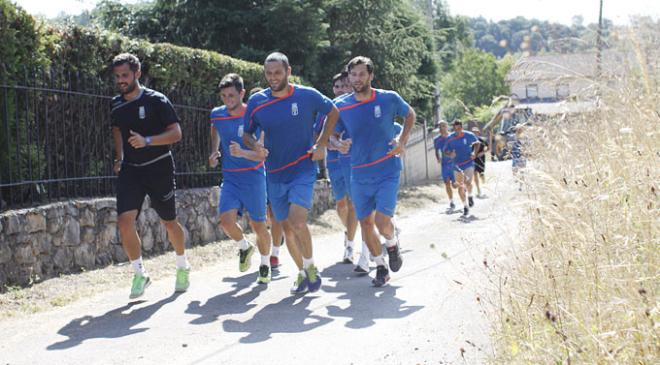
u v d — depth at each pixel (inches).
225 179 317.4
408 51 958.4
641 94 210.8
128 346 215.5
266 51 805.2
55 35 346.9
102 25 849.5
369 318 238.5
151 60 430.3
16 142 329.1
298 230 276.7
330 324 233.5
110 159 390.9
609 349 132.0
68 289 299.9
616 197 165.8
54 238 319.9
